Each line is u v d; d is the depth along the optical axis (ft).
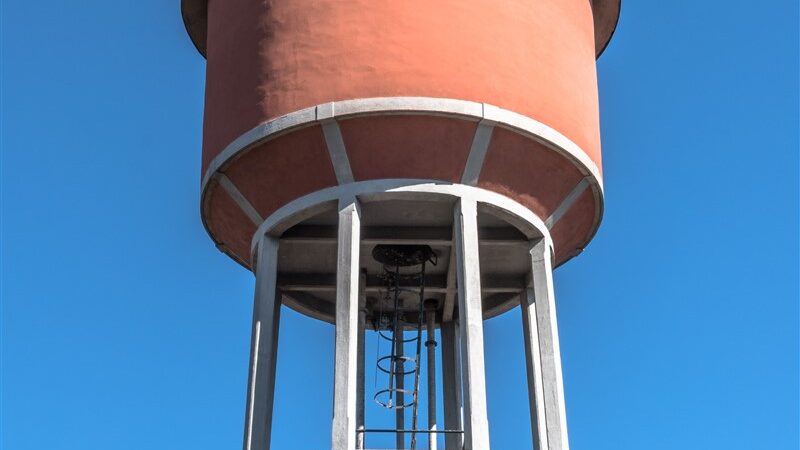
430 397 62.39
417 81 51.83
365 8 53.67
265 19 55.57
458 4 53.93
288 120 52.13
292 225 54.49
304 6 54.70
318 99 52.11
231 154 53.78
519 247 57.88
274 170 53.52
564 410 52.21
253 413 51.19
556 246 59.00
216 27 58.90
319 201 52.65
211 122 56.54
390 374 59.77
